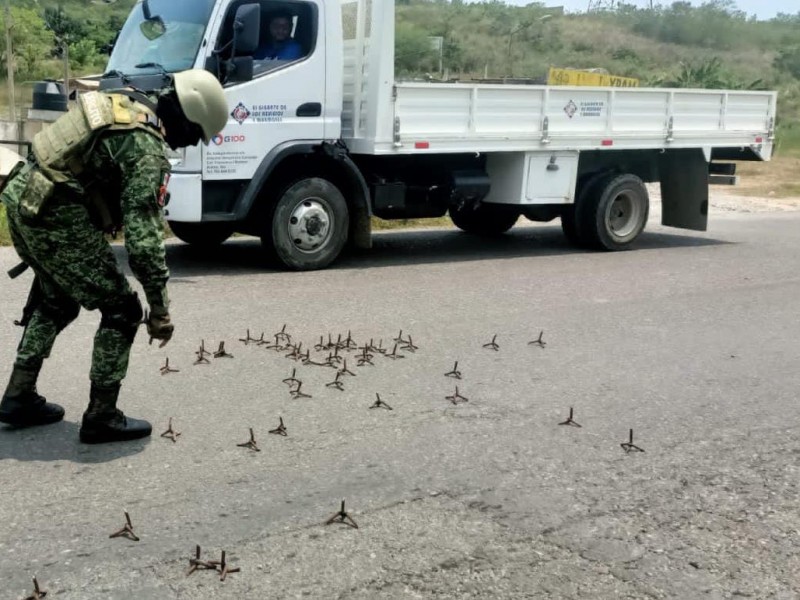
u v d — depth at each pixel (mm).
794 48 51312
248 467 3807
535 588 2916
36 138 3639
